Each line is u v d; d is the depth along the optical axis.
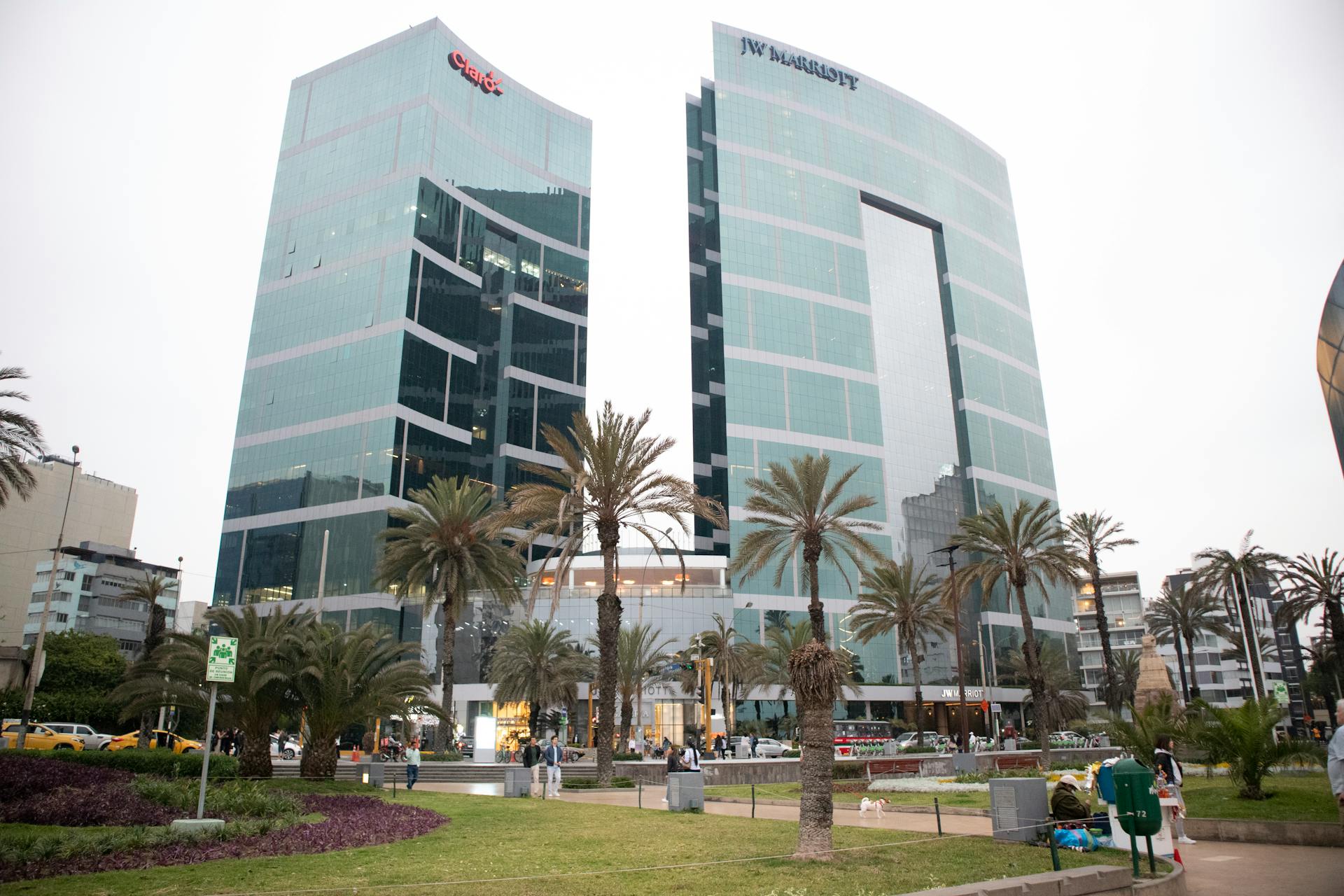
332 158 126.44
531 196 138.00
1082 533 65.75
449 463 112.19
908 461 120.88
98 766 30.70
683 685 73.94
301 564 104.31
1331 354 33.66
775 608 97.62
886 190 134.75
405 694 31.03
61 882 11.39
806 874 11.94
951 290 135.50
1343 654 57.25
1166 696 25.28
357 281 115.88
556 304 137.50
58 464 129.50
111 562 122.81
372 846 15.02
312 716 29.69
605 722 32.94
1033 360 146.75
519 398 127.25
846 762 34.38
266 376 118.38
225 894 10.41
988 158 154.88
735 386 111.31
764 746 56.81
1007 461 131.38
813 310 120.12
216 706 29.33
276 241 125.94
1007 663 109.44
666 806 24.02
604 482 33.56
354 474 105.00
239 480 114.44
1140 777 11.39
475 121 130.50
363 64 130.25
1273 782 24.62
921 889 10.84
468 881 11.32
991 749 55.62
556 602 32.81
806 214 125.31
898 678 100.88
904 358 127.50
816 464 42.34
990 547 52.19
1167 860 12.45
